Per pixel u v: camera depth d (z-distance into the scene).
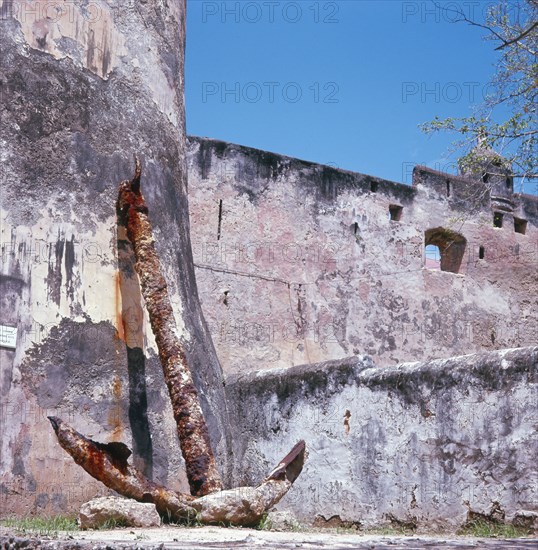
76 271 8.88
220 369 10.85
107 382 8.83
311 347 14.47
